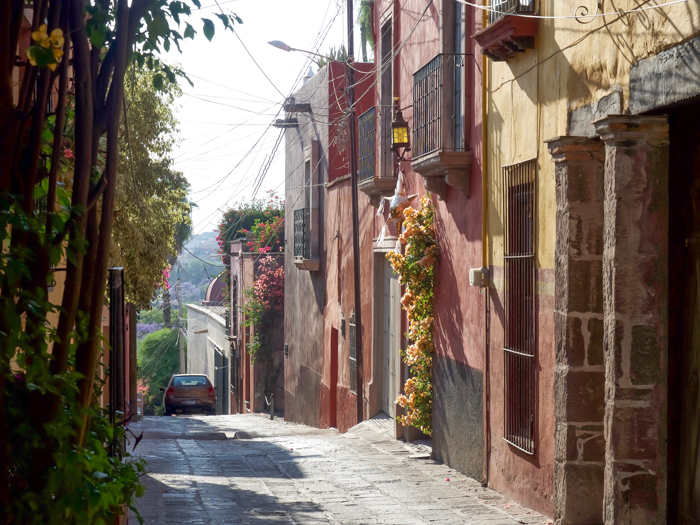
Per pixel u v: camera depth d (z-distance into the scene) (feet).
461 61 29.71
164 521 19.61
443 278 32.07
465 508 22.80
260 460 33.96
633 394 16.11
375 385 44.65
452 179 28.89
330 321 57.00
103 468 9.96
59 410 9.76
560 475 19.44
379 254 44.60
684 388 16.12
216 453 36.73
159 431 52.49
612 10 17.80
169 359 154.20
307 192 66.95
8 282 8.82
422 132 32.30
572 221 19.11
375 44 45.68
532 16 21.06
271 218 99.81
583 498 19.11
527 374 23.04
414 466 31.17
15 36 9.53
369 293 45.96
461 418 29.50
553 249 21.27
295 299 71.82
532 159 22.75
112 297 13.29
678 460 16.29
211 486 26.20
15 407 9.70
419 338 33.60
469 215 28.86
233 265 101.60
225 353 111.55
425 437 37.55
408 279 33.42
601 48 18.43
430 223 33.71
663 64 15.33
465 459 28.96
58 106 9.95
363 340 47.29
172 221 46.26
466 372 28.96
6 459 9.41
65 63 9.97
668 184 16.17
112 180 10.46
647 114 16.24
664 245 16.14
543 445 21.83
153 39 10.76
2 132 9.30
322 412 59.00
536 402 22.38
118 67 10.43
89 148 10.09
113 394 13.10
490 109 26.71
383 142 41.19
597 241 19.15
